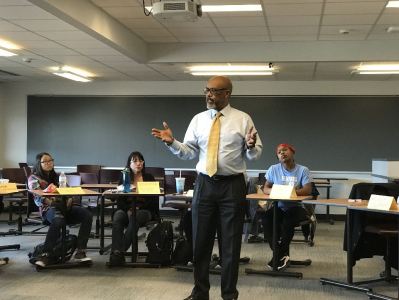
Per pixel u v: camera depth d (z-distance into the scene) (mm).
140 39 6922
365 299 3863
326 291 4090
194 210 3135
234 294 3074
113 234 4934
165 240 4879
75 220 5055
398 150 8883
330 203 4109
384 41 6781
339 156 9047
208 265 3168
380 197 3797
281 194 4391
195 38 6855
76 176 6734
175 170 9469
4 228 7387
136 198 5008
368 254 4320
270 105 9242
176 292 4016
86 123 9789
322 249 6008
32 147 9930
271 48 7008
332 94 9062
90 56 7105
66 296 3885
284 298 3877
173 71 8352
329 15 5570
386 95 8938
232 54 7090
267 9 5352
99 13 5434
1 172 8250
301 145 9141
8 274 4578
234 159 3039
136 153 5555
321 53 6902
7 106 10070
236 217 3051
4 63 7750
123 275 4559
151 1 5141
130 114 9672
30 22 5305
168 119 9562
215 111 3131
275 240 4602
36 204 5184
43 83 9914
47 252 4801
